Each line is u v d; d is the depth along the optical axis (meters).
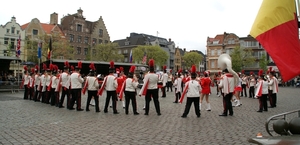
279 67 4.46
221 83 10.59
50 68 14.98
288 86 47.16
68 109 12.24
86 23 64.94
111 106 13.28
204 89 12.13
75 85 11.74
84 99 16.98
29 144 5.95
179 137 6.73
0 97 18.42
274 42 4.61
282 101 17.61
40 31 54.00
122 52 80.00
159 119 9.53
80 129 7.61
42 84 15.23
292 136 3.28
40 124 8.35
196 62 77.56
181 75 17.22
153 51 59.22
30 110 11.73
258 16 4.91
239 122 9.00
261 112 11.70
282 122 3.82
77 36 61.50
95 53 58.38
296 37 4.59
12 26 50.25
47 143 6.04
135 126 8.14
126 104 10.81
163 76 19.16
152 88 10.55
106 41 67.50
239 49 59.22
